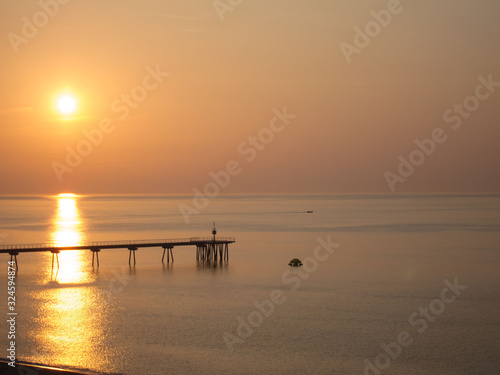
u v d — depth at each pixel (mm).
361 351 61344
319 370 56312
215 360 58594
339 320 72812
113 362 57812
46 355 59750
